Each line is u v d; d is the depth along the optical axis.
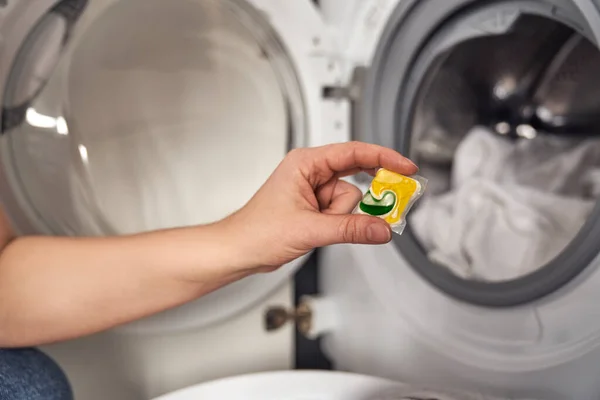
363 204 0.52
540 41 0.76
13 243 0.62
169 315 0.83
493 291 0.65
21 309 0.58
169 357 0.90
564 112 0.83
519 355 0.64
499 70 0.83
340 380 0.69
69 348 0.84
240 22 0.80
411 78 0.78
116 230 0.79
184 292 0.60
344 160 0.55
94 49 0.76
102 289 0.59
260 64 0.83
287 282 0.97
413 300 0.77
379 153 0.54
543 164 0.80
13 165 0.73
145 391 0.88
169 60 0.80
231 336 0.93
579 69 0.77
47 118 0.74
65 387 0.56
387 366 0.81
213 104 0.83
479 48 0.78
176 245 0.58
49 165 0.75
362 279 0.85
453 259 0.75
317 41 0.82
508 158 0.83
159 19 0.78
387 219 0.51
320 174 0.56
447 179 0.85
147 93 0.80
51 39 0.72
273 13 0.79
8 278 0.59
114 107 0.78
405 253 0.76
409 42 0.76
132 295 0.60
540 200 0.73
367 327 0.85
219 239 0.57
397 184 0.51
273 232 0.54
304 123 0.84
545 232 0.69
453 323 0.71
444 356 0.72
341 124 0.83
